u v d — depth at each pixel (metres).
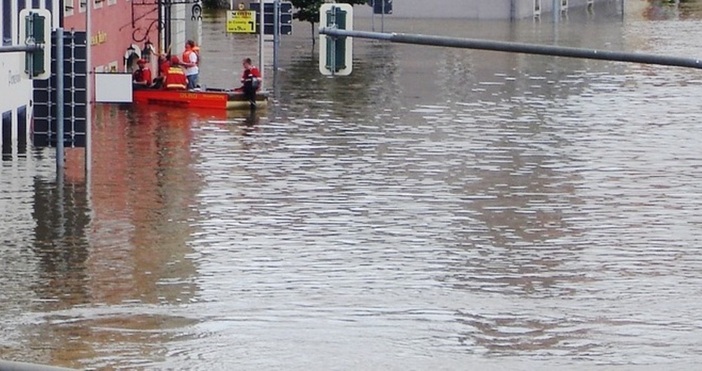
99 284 33.50
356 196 44.56
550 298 32.69
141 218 40.97
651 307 31.95
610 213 42.41
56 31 46.78
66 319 30.59
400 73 82.62
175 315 31.00
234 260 36.06
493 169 49.78
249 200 43.81
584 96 72.12
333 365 27.73
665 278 34.59
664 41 104.50
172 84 67.25
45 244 37.53
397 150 53.69
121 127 59.47
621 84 78.00
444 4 125.44
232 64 85.88
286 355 28.36
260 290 33.16
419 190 45.66
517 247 37.75
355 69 84.56
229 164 50.28
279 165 50.16
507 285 33.78
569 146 55.22
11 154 51.75
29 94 55.91
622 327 30.41
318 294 32.84
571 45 100.12
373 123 61.19
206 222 40.53
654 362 28.09
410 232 39.47
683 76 82.44
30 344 28.81
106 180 46.78
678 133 59.12
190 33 92.81
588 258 36.59
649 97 71.88
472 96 71.44
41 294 32.53
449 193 45.22
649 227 40.44
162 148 53.75
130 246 37.50
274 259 36.19
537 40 103.94
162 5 78.38
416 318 30.98
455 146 54.91
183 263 35.69
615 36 109.38
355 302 32.16
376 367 27.61
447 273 34.91
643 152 53.97
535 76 81.69
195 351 28.56
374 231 39.53
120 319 30.67
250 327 30.20
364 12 122.50
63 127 47.44
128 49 73.12
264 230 39.56
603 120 62.94
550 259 36.50
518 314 31.33
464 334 29.84
